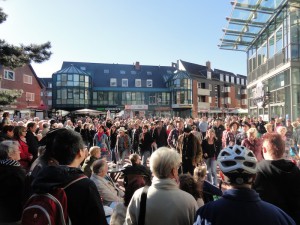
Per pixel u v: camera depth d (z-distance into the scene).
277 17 18.66
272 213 1.62
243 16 17.84
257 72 23.98
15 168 3.67
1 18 9.91
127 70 60.94
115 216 3.23
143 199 2.33
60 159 2.11
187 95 56.62
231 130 9.75
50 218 1.75
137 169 3.46
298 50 16.73
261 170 2.63
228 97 69.50
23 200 3.31
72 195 1.89
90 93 55.19
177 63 64.50
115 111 54.72
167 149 2.49
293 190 2.53
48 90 73.50
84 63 60.12
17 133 6.59
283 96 18.33
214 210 1.69
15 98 13.56
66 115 43.81
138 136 13.81
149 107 57.41
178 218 2.25
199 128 14.75
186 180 3.45
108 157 13.94
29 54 10.84
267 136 2.82
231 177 1.73
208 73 65.31
